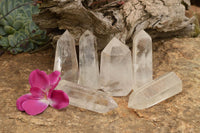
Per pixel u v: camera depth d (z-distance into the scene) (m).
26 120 0.61
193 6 0.94
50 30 0.69
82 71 0.67
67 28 0.67
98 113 0.62
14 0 0.74
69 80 0.67
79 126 0.60
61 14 0.66
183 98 0.64
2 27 0.75
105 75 0.65
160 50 0.74
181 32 0.78
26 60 0.72
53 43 0.70
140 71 0.66
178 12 0.74
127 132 0.60
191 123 0.61
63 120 0.61
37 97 0.63
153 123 0.61
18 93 0.65
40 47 0.75
